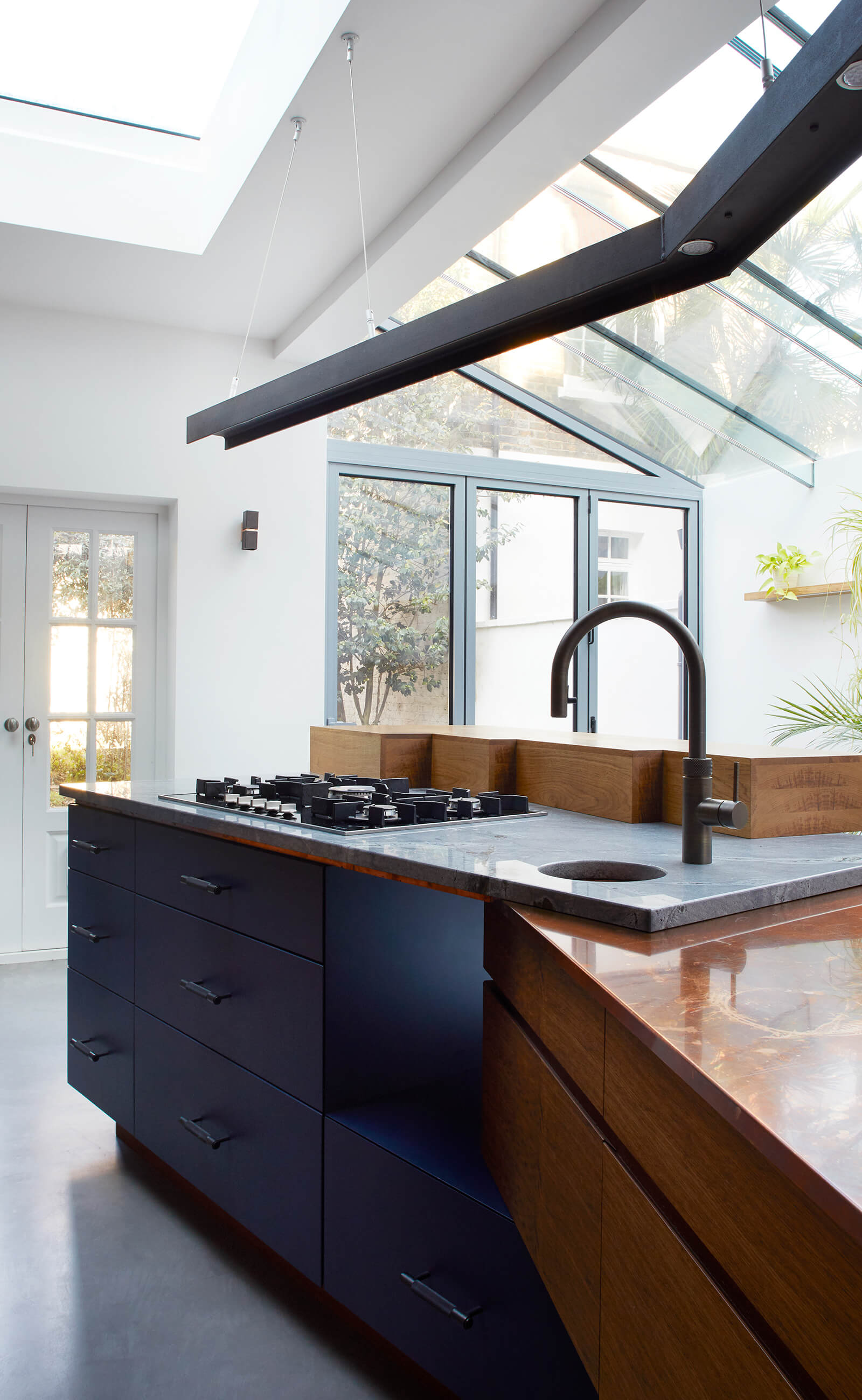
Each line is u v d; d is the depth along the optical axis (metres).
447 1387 1.53
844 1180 0.50
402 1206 1.59
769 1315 0.63
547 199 3.76
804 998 0.88
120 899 2.52
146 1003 2.38
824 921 1.25
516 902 1.34
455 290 4.60
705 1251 0.73
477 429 5.34
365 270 3.73
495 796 2.18
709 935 1.15
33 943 4.45
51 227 3.52
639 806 2.07
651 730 5.93
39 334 4.27
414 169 3.20
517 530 5.48
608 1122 0.93
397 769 2.73
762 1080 0.66
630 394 5.14
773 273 3.91
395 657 5.12
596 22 2.46
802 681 5.45
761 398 4.86
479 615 5.33
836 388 4.61
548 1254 1.10
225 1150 2.05
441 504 5.27
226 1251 2.10
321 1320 1.86
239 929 2.00
